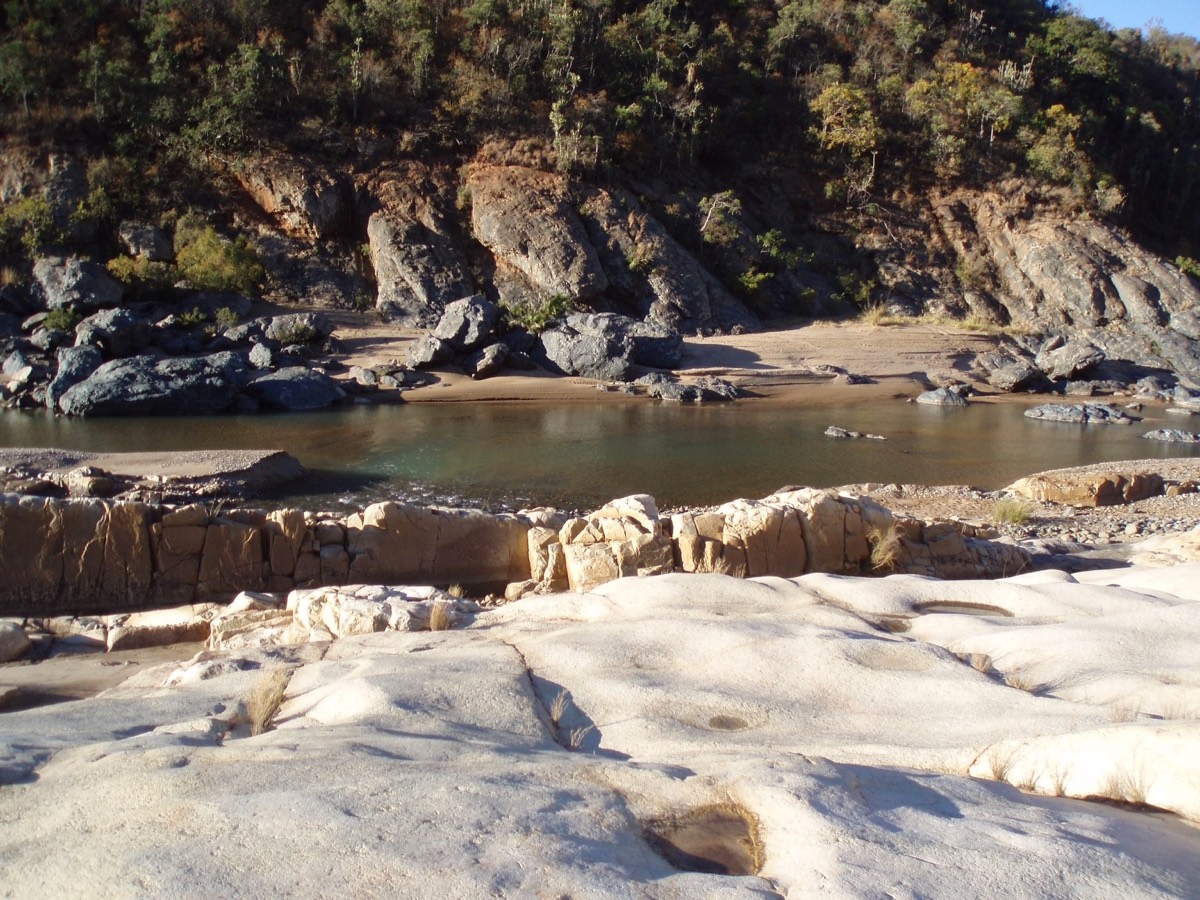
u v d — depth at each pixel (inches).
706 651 270.4
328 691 239.6
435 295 2176.4
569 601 354.0
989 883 126.6
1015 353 2139.5
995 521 756.0
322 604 386.3
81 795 150.0
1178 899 127.0
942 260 2795.3
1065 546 625.3
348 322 2065.7
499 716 219.9
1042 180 2960.1
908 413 1589.6
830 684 242.7
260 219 2303.2
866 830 140.9
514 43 2701.8
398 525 546.6
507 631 317.1
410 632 321.1
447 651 279.4
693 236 2556.6
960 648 283.1
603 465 1026.7
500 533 562.6
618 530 536.1
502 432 1256.8
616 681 245.8
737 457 1093.1
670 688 240.8
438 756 174.7
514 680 243.8
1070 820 153.1
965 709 222.8
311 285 2208.4
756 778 159.2
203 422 1332.4
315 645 315.0
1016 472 1051.9
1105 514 808.9
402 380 1653.5
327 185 2299.5
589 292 2242.9
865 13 3417.8
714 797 155.0
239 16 2613.2
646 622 297.1
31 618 458.3
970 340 2167.8
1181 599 332.8
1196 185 3678.6
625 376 1765.5
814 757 176.4
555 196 2385.6
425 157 2480.3
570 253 2267.5
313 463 1019.3
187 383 1423.5
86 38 2485.2
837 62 3255.4
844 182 2891.2
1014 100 3058.6
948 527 577.0
